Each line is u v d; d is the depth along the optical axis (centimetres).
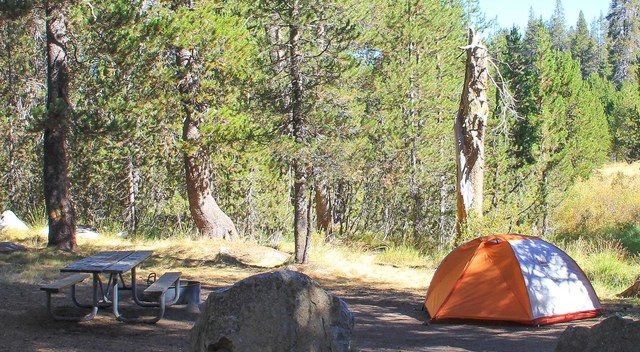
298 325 520
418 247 1897
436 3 2355
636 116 3275
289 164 1438
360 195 2378
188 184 1773
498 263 934
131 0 1469
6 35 2002
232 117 1455
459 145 1575
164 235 1941
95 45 1395
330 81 1380
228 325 513
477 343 774
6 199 2591
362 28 2073
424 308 1005
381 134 2086
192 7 1551
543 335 822
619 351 510
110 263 797
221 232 1784
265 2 1359
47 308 766
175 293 882
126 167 2108
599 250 1684
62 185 1437
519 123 2680
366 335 812
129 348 660
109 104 1428
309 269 1391
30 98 2148
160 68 1488
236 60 1443
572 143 2927
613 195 2873
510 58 2922
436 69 2406
